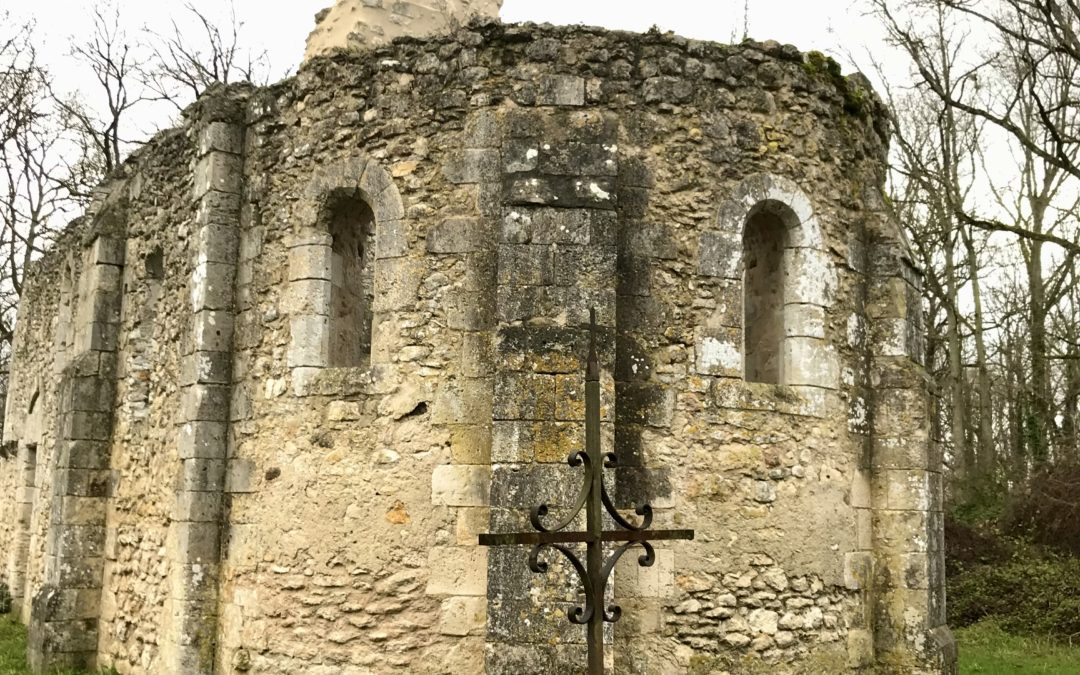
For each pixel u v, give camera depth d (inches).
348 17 471.5
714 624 307.4
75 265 534.3
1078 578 594.6
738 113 332.2
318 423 327.9
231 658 336.2
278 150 353.1
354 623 313.4
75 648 427.5
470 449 308.5
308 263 338.6
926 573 332.8
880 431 343.6
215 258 355.9
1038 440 745.6
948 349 846.5
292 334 337.7
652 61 327.6
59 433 454.0
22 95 792.9
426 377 315.6
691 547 308.2
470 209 318.7
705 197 324.2
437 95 327.6
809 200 337.4
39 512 582.6
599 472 185.0
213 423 350.0
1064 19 456.1
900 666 331.0
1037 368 754.8
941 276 808.9
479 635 301.4
